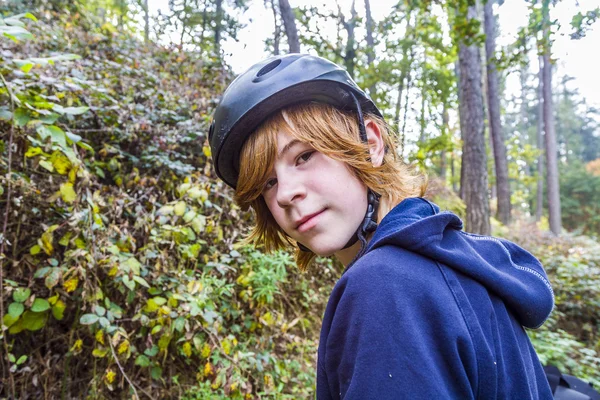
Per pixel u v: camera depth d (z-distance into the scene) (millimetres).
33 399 1652
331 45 9883
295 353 2584
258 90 708
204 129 2814
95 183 1883
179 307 1741
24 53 2500
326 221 666
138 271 1675
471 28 4801
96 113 2209
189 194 2102
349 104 749
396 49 10203
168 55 4965
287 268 2826
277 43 15109
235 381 1776
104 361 1801
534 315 661
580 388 1242
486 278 598
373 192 703
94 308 1546
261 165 701
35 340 1722
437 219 598
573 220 24641
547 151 15508
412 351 467
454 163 20703
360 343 490
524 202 27719
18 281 1640
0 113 1332
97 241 1634
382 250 576
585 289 4449
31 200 1641
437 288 531
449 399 454
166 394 1909
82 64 2996
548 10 4219
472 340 514
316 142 668
